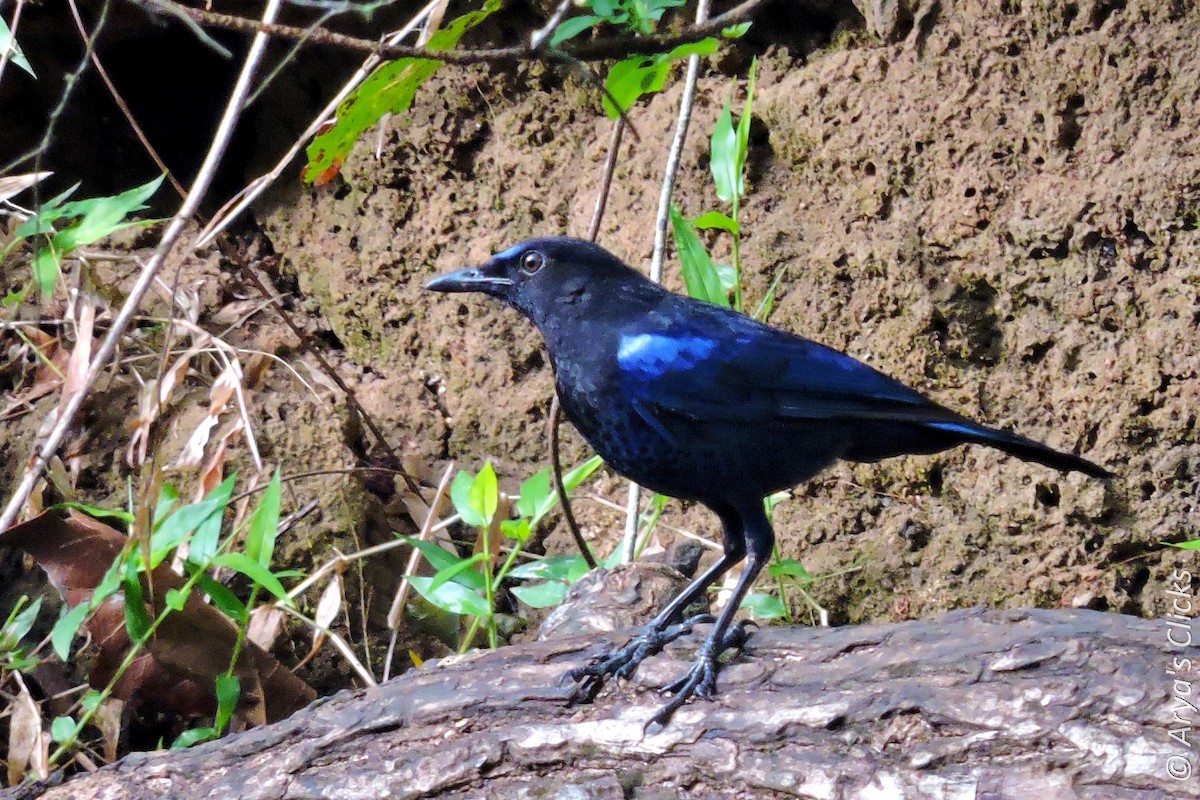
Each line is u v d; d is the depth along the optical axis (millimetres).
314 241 13688
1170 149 9594
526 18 12414
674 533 11836
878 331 10953
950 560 10797
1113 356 10023
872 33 11008
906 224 10711
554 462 10039
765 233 11438
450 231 12984
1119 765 5836
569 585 9602
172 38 13445
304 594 10977
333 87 13469
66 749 9438
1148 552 10133
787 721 6430
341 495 11422
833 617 11109
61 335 12031
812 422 8102
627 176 12109
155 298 12477
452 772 6625
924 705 6258
